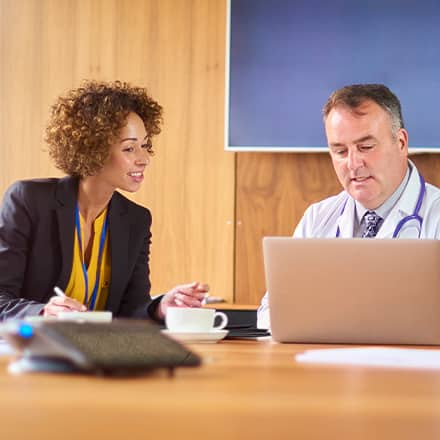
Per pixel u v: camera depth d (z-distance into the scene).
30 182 2.44
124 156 2.50
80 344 0.95
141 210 2.57
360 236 2.66
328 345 1.73
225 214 4.04
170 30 4.09
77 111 2.51
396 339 1.75
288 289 1.77
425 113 3.85
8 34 4.15
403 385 0.96
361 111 2.62
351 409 0.74
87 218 2.47
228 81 3.96
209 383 0.94
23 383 0.89
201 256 4.05
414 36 3.87
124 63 4.11
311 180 3.98
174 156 4.07
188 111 4.07
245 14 3.97
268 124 3.95
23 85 4.14
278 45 3.95
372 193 2.60
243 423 0.65
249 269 4.02
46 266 2.37
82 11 4.14
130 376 0.97
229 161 4.04
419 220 2.53
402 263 1.72
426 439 0.60
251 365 1.19
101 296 2.49
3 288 2.29
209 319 1.83
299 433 0.61
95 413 0.69
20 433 0.59
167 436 0.58
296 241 1.76
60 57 4.14
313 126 3.92
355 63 3.90
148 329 1.05
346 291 1.75
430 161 3.88
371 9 3.89
